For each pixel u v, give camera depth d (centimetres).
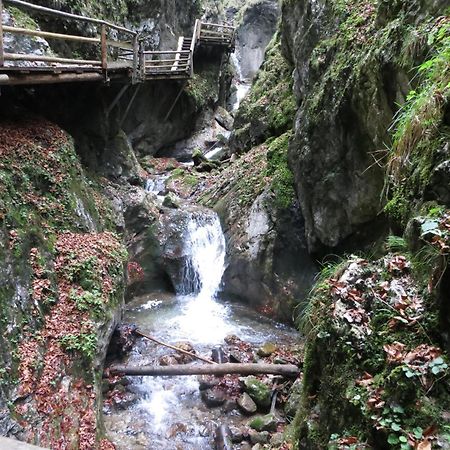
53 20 1038
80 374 578
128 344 798
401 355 331
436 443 277
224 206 1186
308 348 458
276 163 1096
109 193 1073
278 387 696
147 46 1809
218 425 636
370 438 314
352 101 702
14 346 516
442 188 389
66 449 496
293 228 972
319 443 378
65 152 845
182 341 852
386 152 618
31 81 711
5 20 826
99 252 750
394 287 384
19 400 484
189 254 1108
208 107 2181
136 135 1700
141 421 644
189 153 1953
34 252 623
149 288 1087
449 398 298
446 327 325
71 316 616
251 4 3441
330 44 851
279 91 1396
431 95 411
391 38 600
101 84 997
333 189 793
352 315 388
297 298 927
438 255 337
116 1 1527
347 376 362
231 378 722
